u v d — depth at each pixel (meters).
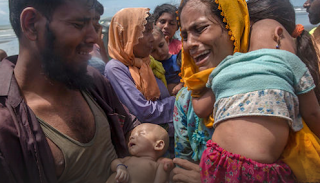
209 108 1.11
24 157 0.99
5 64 1.14
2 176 0.92
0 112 0.98
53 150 1.10
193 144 1.33
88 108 1.31
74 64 1.09
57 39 1.02
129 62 2.11
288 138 0.93
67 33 1.02
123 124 1.61
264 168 0.82
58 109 1.16
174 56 2.76
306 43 1.17
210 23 1.07
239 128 0.85
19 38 1.08
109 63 2.06
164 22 3.25
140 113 1.93
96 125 1.30
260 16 1.15
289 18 1.16
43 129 1.09
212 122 1.14
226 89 0.90
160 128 1.64
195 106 1.15
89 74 1.40
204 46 1.09
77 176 1.19
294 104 0.90
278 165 0.85
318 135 1.03
